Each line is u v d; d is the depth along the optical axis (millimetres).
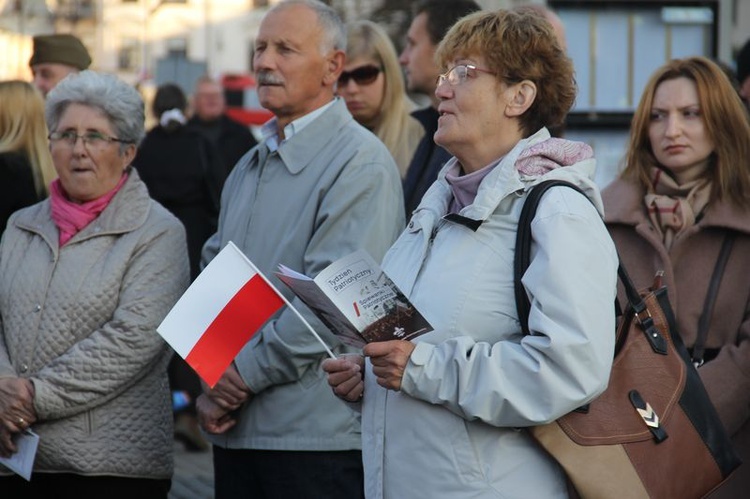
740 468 10336
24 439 9891
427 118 12570
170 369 19656
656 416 7254
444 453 7246
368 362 7891
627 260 10711
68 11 95250
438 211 7730
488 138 7602
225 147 26375
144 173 20141
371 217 10047
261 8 96500
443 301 7324
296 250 10117
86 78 10453
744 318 10305
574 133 23797
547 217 7121
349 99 13891
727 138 10539
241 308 8344
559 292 6941
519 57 7516
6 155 12125
